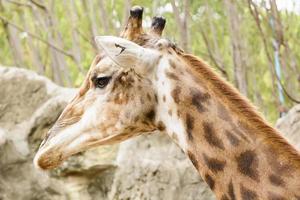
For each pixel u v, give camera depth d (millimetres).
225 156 8617
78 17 19844
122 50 8750
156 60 8891
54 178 13648
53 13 19453
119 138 9219
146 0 17000
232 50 17109
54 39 20391
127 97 9055
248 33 19438
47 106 13820
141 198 13391
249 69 18719
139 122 9070
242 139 8578
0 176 13539
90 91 9281
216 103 8734
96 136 9203
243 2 18734
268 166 8445
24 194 13539
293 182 8328
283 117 13781
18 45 21016
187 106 8789
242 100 8695
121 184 13500
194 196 13320
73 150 9305
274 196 8344
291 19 18625
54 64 19922
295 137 13234
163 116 8938
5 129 13930
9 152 13648
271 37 17922
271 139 8508
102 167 13539
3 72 14406
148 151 13695
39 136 13836
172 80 8844
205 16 19812
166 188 13367
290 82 17375
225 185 8594
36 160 9422
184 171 13445
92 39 18312
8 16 19562
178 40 17875
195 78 8836
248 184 8484
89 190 13695
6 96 14195
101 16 18016
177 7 16859
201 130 8727
